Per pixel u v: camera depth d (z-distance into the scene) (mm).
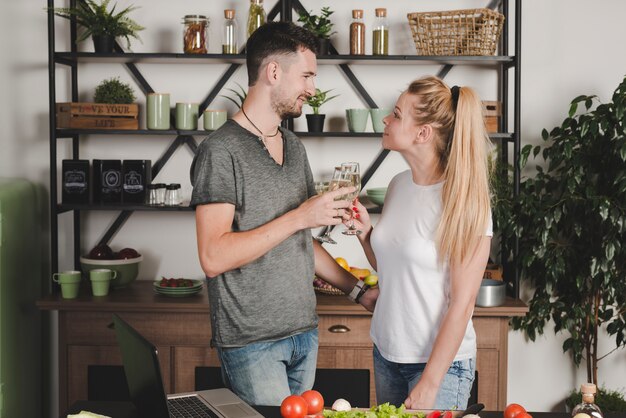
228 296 2207
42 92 3656
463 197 2043
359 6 3609
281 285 2246
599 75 3619
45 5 3619
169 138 3668
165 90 3654
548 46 3615
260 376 2227
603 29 3600
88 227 3713
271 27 2234
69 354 3281
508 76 3629
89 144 3670
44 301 3232
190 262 3723
